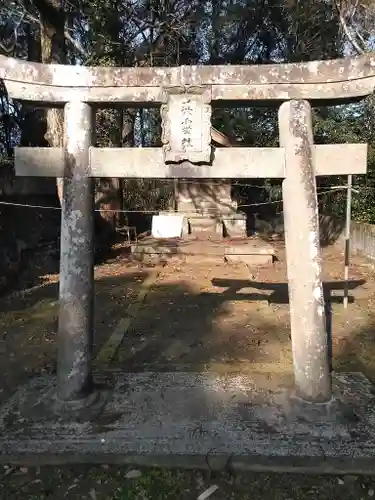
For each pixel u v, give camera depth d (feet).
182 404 11.66
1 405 12.53
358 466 9.58
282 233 58.29
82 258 11.26
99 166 11.22
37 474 9.74
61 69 10.96
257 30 52.24
